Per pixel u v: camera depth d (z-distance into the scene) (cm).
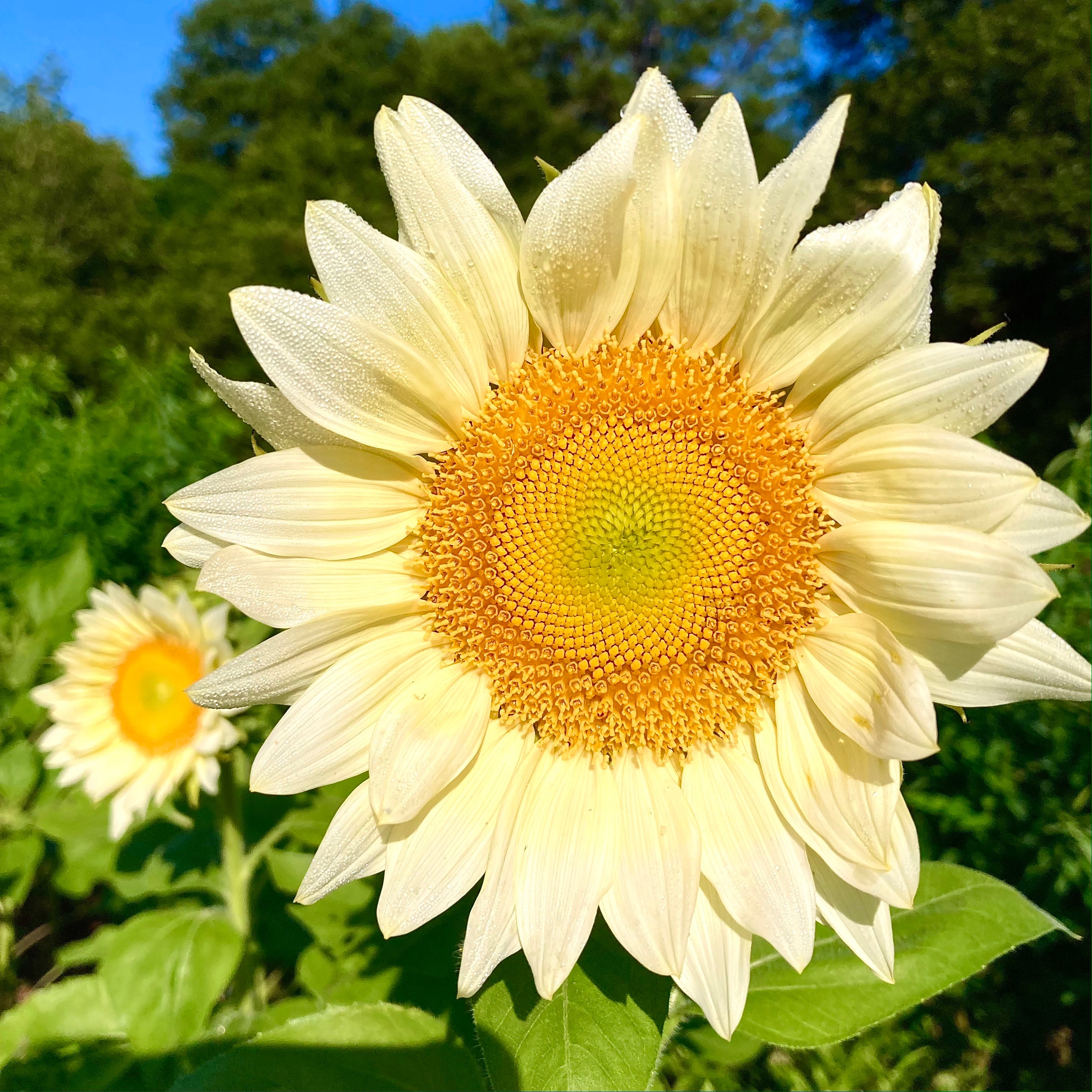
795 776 18
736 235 17
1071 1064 34
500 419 19
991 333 16
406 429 18
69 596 36
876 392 17
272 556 18
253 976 28
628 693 19
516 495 19
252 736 28
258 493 17
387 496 18
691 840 17
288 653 17
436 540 19
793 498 18
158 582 39
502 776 19
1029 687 16
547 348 19
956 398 16
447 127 17
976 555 16
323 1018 20
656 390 19
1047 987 34
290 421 17
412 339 17
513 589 19
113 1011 27
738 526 19
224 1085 19
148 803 28
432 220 17
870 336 17
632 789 18
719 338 18
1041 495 16
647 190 17
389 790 17
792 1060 31
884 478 17
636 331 18
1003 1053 34
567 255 17
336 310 17
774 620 18
